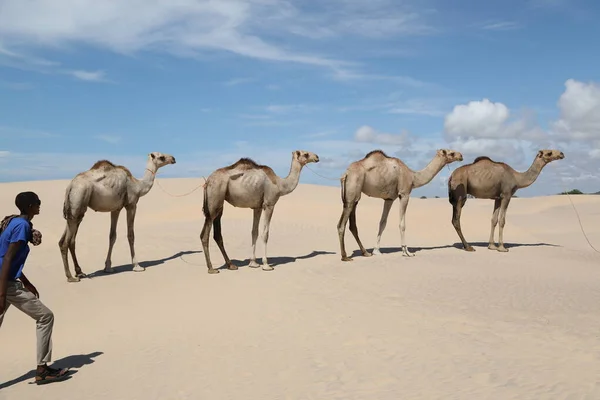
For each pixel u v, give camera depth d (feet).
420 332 28.04
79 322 33.06
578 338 26.21
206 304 36.40
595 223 105.09
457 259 53.98
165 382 22.34
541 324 29.27
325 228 88.02
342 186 54.19
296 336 28.19
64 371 23.26
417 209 110.93
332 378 21.72
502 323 29.53
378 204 118.52
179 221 91.35
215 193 46.96
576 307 33.73
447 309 33.24
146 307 36.29
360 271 46.78
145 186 49.14
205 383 21.98
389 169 54.65
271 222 91.20
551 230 96.43
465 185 61.67
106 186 45.55
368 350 25.26
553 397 18.04
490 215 106.01
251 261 49.78
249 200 47.93
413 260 52.75
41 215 93.50
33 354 27.53
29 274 46.78
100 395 21.31
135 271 48.34
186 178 145.18
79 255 56.18
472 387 19.63
